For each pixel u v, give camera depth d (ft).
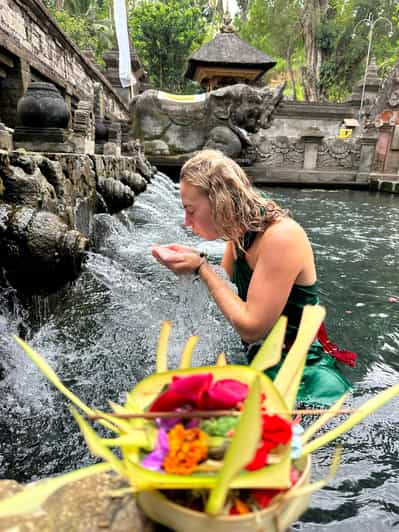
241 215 4.60
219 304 4.89
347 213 27.61
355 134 75.72
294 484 2.16
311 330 2.93
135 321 8.38
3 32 28.63
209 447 2.00
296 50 128.67
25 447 4.99
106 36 105.60
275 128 78.23
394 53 115.85
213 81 75.41
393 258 15.07
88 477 2.65
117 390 6.17
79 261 7.96
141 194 24.08
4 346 6.93
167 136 48.06
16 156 8.39
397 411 5.30
